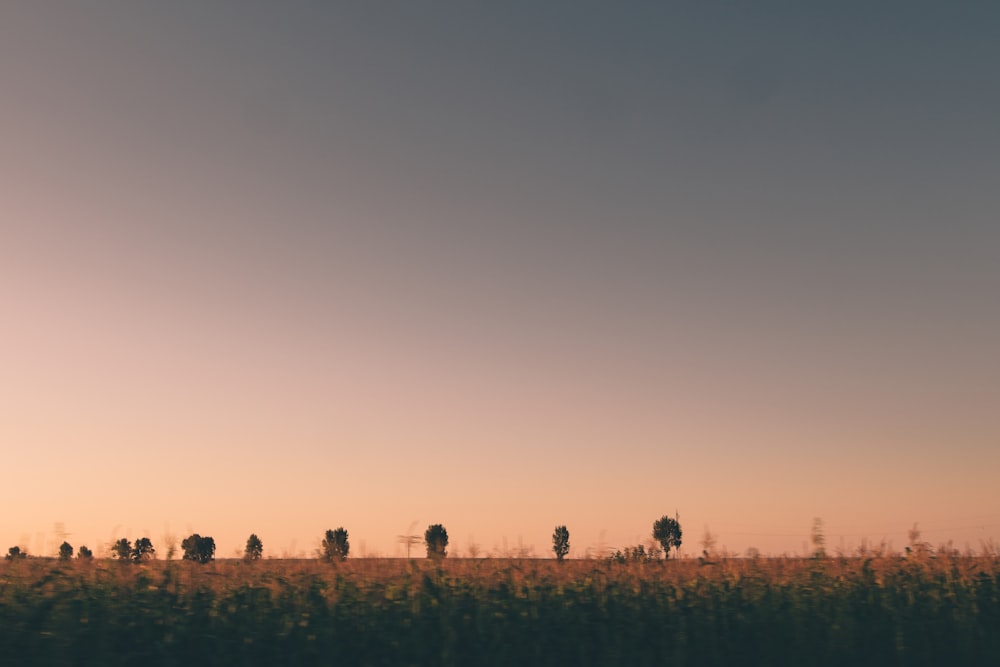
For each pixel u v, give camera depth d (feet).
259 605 42.60
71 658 36.78
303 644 41.81
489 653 45.03
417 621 44.55
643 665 47.73
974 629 54.03
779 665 50.55
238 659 40.45
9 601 38.27
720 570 55.98
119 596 40.52
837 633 52.08
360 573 47.75
